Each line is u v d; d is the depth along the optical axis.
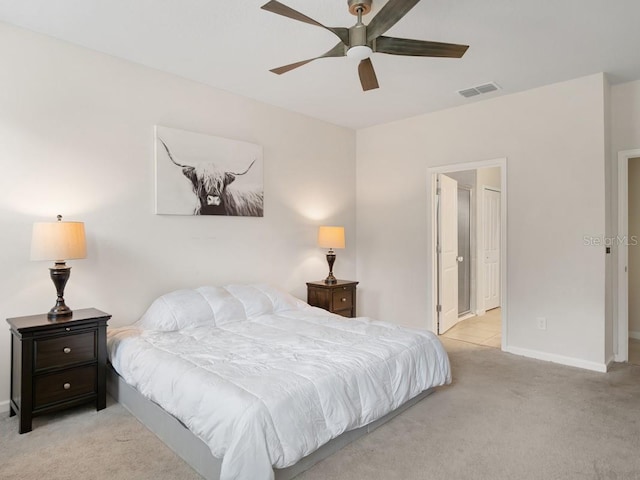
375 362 2.38
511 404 2.78
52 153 2.83
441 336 4.68
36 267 2.76
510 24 2.62
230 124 3.88
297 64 2.48
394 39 2.21
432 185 4.61
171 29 2.71
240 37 2.82
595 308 3.51
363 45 2.17
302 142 4.59
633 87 3.62
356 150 5.32
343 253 5.12
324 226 4.82
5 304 2.64
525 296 3.92
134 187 3.24
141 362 2.44
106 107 3.08
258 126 4.12
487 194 6.22
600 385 3.13
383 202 5.03
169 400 2.11
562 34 2.76
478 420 2.54
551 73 3.45
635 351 4.07
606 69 3.37
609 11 2.46
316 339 2.74
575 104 3.59
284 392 1.90
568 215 3.65
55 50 2.83
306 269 4.64
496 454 2.15
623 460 2.09
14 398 2.52
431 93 3.93
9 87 2.65
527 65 3.28
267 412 1.78
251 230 4.07
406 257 4.83
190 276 3.60
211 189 3.68
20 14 2.53
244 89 3.81
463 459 2.11
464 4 2.38
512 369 3.52
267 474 1.70
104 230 3.08
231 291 3.55
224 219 3.85
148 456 2.12
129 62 3.20
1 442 2.25
